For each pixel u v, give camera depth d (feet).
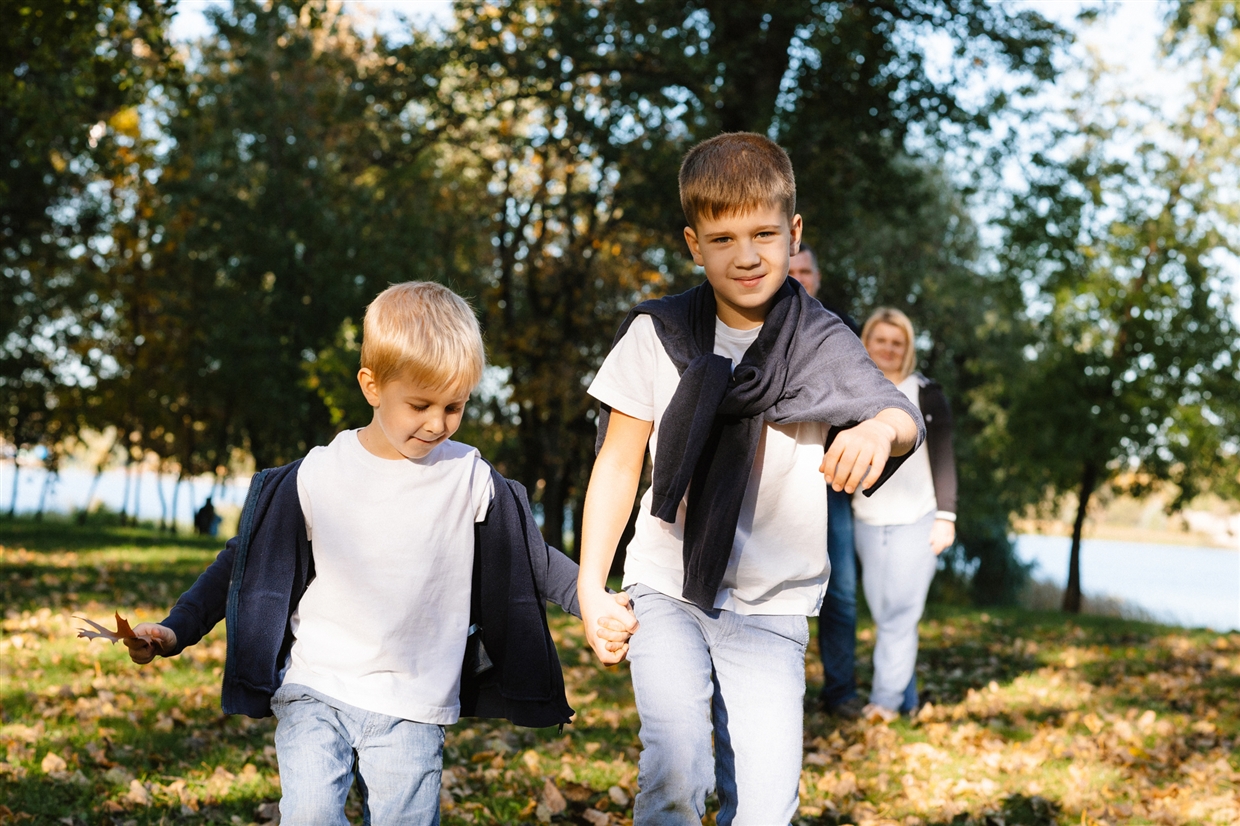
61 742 15.64
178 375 99.14
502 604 8.89
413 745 8.11
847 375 7.92
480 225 87.30
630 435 8.75
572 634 30.32
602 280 86.38
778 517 8.48
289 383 81.25
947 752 17.88
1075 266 64.75
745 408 8.11
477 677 8.98
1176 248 65.26
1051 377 67.77
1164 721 21.47
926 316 81.82
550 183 86.22
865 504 20.10
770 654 8.50
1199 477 67.82
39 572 39.24
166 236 92.63
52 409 100.73
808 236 59.06
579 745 17.67
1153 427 65.92
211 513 98.17
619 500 8.70
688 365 8.34
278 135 79.36
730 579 8.52
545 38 57.52
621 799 14.64
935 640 33.35
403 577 8.25
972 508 78.23
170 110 80.38
